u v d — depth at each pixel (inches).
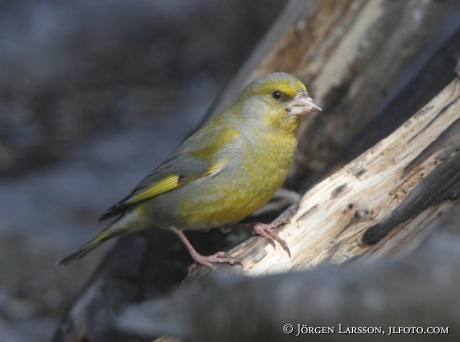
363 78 453.1
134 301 432.8
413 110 423.8
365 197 287.3
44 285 598.2
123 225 419.2
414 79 431.8
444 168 279.7
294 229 292.8
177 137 824.9
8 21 915.4
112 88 909.2
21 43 901.8
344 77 452.1
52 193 735.7
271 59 455.2
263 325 114.0
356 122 462.3
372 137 424.5
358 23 441.4
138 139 832.3
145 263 438.0
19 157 802.8
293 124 381.1
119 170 774.5
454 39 426.6
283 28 451.8
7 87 877.2
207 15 940.6
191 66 925.8
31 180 760.3
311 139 461.1
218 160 378.9
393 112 426.9
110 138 837.8
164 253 437.7
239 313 118.6
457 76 300.2
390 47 447.8
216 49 930.7
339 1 438.9
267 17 932.6
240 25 935.7
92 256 628.7
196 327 126.0
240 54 928.9
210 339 122.2
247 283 123.3
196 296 130.5
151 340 363.3
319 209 291.7
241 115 387.2
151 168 777.6
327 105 457.7
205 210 387.5
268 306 114.3
